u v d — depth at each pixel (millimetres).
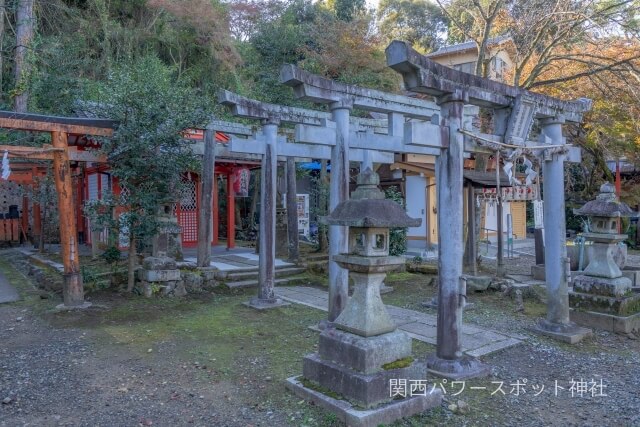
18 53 12688
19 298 8234
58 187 7363
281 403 4055
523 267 11703
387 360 3830
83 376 4742
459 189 4812
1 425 3713
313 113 8133
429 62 4457
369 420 3510
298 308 7754
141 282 8508
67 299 7383
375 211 3816
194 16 16062
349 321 3959
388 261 3859
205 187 9570
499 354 5582
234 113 7289
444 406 4062
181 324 6688
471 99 5078
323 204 12969
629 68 10227
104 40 14766
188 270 9219
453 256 4809
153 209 8109
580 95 12594
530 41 11023
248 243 15719
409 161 14297
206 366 5016
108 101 7945
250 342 5875
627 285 6926
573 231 20266
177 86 8812
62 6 14586
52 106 12500
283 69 5918
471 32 11797
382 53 17938
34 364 5074
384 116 13695
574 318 6926
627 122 12875
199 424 3746
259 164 13227
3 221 15164
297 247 11438
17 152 7172
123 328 6445
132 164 7898
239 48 17828
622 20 9695
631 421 3961
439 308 4922
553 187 6297
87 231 13805
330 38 17109
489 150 5367
